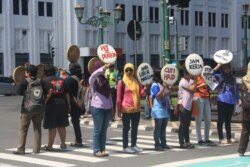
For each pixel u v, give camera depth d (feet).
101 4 199.21
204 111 45.11
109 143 47.29
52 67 42.37
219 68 47.01
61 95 42.55
